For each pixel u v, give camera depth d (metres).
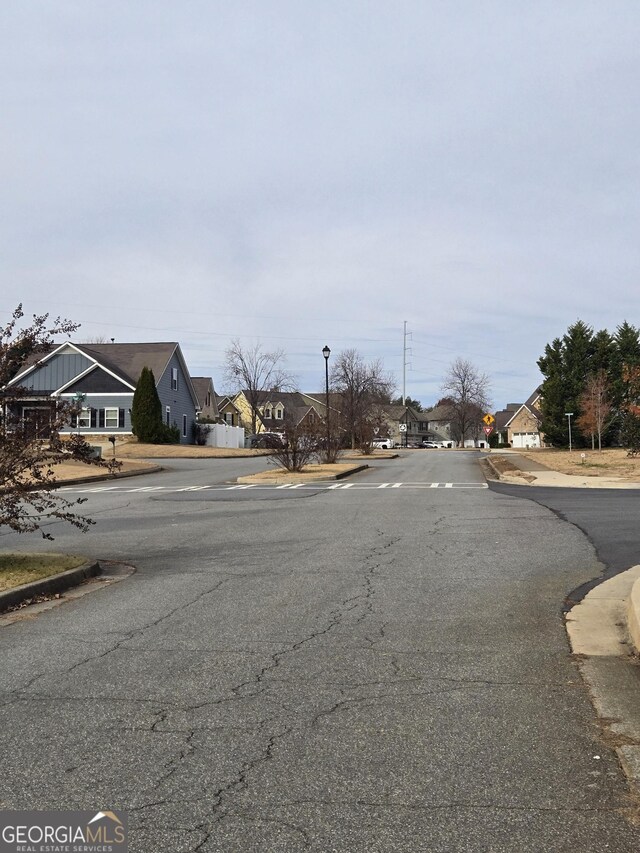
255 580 10.34
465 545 12.99
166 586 10.09
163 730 5.18
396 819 3.99
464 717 5.38
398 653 6.93
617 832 3.85
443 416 141.38
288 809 4.10
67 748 4.90
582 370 65.00
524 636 7.48
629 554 12.02
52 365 58.91
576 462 38.50
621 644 7.18
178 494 24.28
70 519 11.11
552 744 4.91
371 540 13.67
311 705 5.63
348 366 94.25
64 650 7.16
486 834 3.84
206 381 90.81
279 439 37.38
